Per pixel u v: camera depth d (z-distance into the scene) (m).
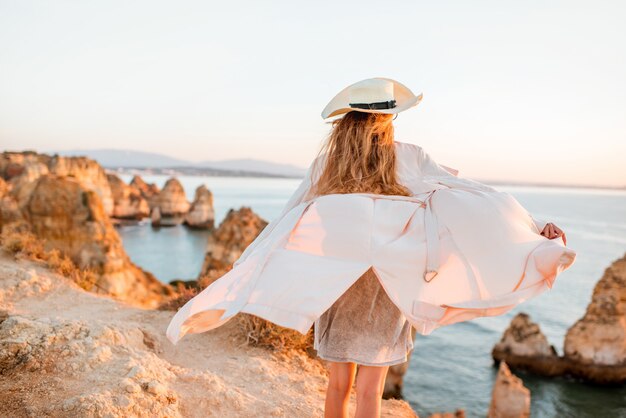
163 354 5.25
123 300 9.47
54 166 107.19
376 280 2.59
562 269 2.45
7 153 100.31
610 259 98.94
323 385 4.98
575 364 31.11
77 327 4.48
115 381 3.74
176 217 141.12
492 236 2.53
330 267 2.45
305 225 2.60
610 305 31.31
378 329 2.59
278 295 2.40
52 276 8.60
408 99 2.88
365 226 2.51
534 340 32.50
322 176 2.85
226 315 2.39
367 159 2.76
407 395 29.12
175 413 3.64
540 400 28.75
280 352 5.63
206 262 53.25
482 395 29.62
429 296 2.41
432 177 2.86
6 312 4.88
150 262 86.06
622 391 29.73
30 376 3.78
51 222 31.12
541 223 2.80
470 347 38.50
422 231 2.56
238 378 4.80
